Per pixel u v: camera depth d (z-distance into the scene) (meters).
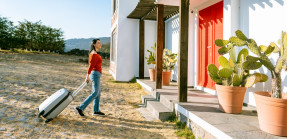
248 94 4.03
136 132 3.67
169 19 9.03
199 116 3.32
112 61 13.57
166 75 7.00
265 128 2.64
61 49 49.06
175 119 4.23
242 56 3.36
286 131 2.47
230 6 4.34
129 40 10.19
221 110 3.67
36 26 46.69
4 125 3.64
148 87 6.95
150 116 4.66
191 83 6.68
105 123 4.11
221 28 5.20
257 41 3.84
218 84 3.82
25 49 46.06
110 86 8.71
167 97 4.90
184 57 4.38
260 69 3.78
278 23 3.36
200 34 6.37
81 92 7.09
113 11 13.73
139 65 9.73
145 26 10.34
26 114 4.32
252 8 3.97
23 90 6.58
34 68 13.09
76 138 3.31
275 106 2.49
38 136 3.30
